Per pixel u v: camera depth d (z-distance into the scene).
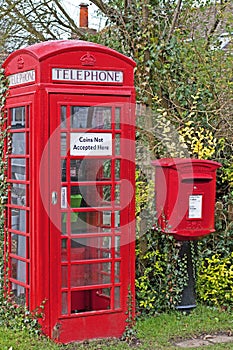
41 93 5.41
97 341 5.73
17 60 5.87
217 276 7.01
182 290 6.73
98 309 5.91
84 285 5.75
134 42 7.25
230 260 7.20
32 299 5.62
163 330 6.13
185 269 6.72
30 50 5.58
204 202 6.41
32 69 5.55
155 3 7.47
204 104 7.46
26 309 5.77
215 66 7.73
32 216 5.57
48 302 5.55
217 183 7.39
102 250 5.85
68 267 5.63
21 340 5.48
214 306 7.01
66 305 5.64
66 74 5.52
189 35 8.04
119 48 7.42
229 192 7.27
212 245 7.23
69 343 5.62
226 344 5.78
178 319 6.51
